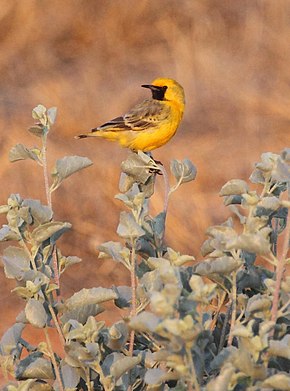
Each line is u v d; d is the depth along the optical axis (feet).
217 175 74.18
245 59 92.43
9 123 81.20
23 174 72.33
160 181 70.38
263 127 81.46
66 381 25.02
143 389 25.35
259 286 26.08
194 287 20.70
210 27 95.96
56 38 98.12
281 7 94.63
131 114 46.83
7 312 56.49
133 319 19.51
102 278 61.62
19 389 23.77
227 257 23.50
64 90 88.28
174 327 18.85
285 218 27.27
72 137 80.33
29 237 25.76
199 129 82.23
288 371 23.80
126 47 97.66
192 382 20.76
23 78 90.99
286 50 91.40
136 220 25.64
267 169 25.99
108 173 70.85
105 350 25.46
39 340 50.60
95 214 68.44
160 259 24.95
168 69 93.15
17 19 97.50
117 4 99.66
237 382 21.34
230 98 85.61
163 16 99.35
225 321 25.99
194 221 66.54
